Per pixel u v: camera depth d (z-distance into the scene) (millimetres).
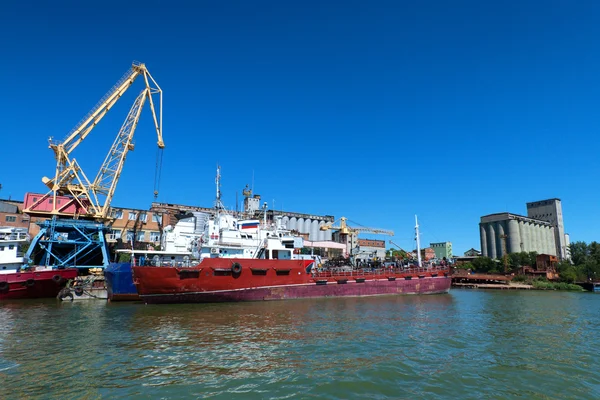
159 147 55562
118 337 19703
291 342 18734
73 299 36781
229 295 34812
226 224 40062
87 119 52281
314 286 39188
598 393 12492
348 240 102125
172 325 23109
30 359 15578
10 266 40281
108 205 52406
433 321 25875
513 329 23859
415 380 13359
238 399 11523
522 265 96500
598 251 98625
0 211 58750
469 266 97938
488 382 13367
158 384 12727
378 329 22375
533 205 152125
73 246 49594
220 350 17094
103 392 11992
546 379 13820
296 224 101688
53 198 49969
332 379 13281
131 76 54219
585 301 45250
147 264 36625
